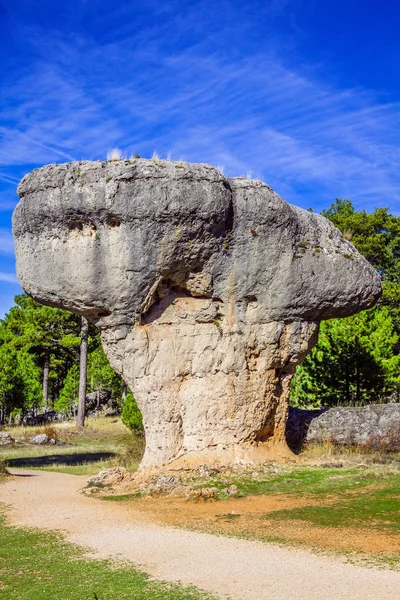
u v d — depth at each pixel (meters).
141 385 16.47
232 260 16.39
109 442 32.84
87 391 51.78
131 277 15.66
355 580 8.26
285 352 17.16
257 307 16.77
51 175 15.62
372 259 37.03
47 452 28.28
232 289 16.52
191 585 8.33
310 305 17.03
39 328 49.88
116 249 15.53
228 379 16.64
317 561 9.16
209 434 16.52
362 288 17.41
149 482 15.49
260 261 16.41
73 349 53.22
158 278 15.90
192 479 15.30
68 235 15.80
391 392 25.77
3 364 43.97
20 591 8.55
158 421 16.42
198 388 16.64
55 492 16.06
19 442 32.06
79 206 15.38
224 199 15.57
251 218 16.19
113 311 16.14
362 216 37.59
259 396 16.86
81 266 15.68
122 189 15.18
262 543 10.27
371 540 10.21
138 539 10.87
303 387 25.78
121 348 16.45
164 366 16.52
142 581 8.62
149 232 15.38
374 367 24.38
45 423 44.75
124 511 13.27
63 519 12.76
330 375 24.95
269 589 8.02
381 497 13.03
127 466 19.81
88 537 11.21
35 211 15.77
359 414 19.45
